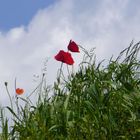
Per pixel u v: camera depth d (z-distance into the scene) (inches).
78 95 76.5
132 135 68.1
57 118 72.9
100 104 72.9
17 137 74.0
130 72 76.5
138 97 71.9
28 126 73.6
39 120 72.6
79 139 69.1
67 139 70.3
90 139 68.0
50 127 72.9
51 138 70.9
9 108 75.0
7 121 74.3
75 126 71.2
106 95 73.1
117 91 72.7
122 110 72.0
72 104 76.5
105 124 69.9
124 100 71.3
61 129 71.9
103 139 68.7
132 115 69.2
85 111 73.7
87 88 75.4
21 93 76.7
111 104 72.6
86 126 69.3
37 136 70.4
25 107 76.4
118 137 68.9
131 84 74.9
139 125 69.1
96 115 70.9
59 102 76.4
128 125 70.6
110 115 69.9
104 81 74.5
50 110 74.5
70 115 73.0
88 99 75.7
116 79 75.7
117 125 70.7
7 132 73.7
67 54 76.5
